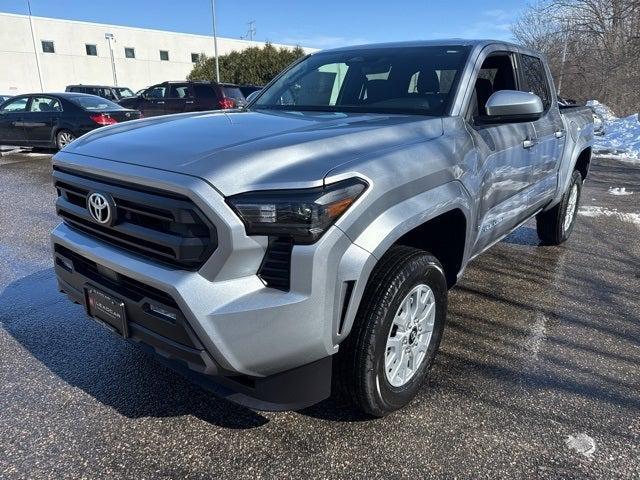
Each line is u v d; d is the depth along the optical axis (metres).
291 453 2.36
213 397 2.78
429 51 3.53
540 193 4.28
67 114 11.73
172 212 2.00
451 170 2.68
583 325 3.67
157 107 16.73
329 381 2.23
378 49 3.81
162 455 2.35
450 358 3.19
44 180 9.05
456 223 2.90
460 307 3.94
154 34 47.81
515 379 2.97
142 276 2.12
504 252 5.29
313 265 1.98
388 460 2.32
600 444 2.43
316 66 3.93
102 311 2.45
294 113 3.25
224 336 1.97
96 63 45.12
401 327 2.48
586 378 2.99
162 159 2.17
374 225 2.15
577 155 5.01
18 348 3.27
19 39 41.09
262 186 1.98
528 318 3.77
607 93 24.64
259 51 39.25
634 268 4.87
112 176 2.22
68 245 2.54
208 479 2.21
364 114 3.12
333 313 2.07
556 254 5.25
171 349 2.14
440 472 2.25
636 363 3.17
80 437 2.46
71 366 3.07
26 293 4.12
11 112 12.36
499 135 3.29
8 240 5.49
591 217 6.82
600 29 23.11
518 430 2.52
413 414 2.64
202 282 1.99
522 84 3.94
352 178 2.09
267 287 2.04
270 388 2.12
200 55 46.59
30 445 2.40
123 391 2.83
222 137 2.36
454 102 3.04
